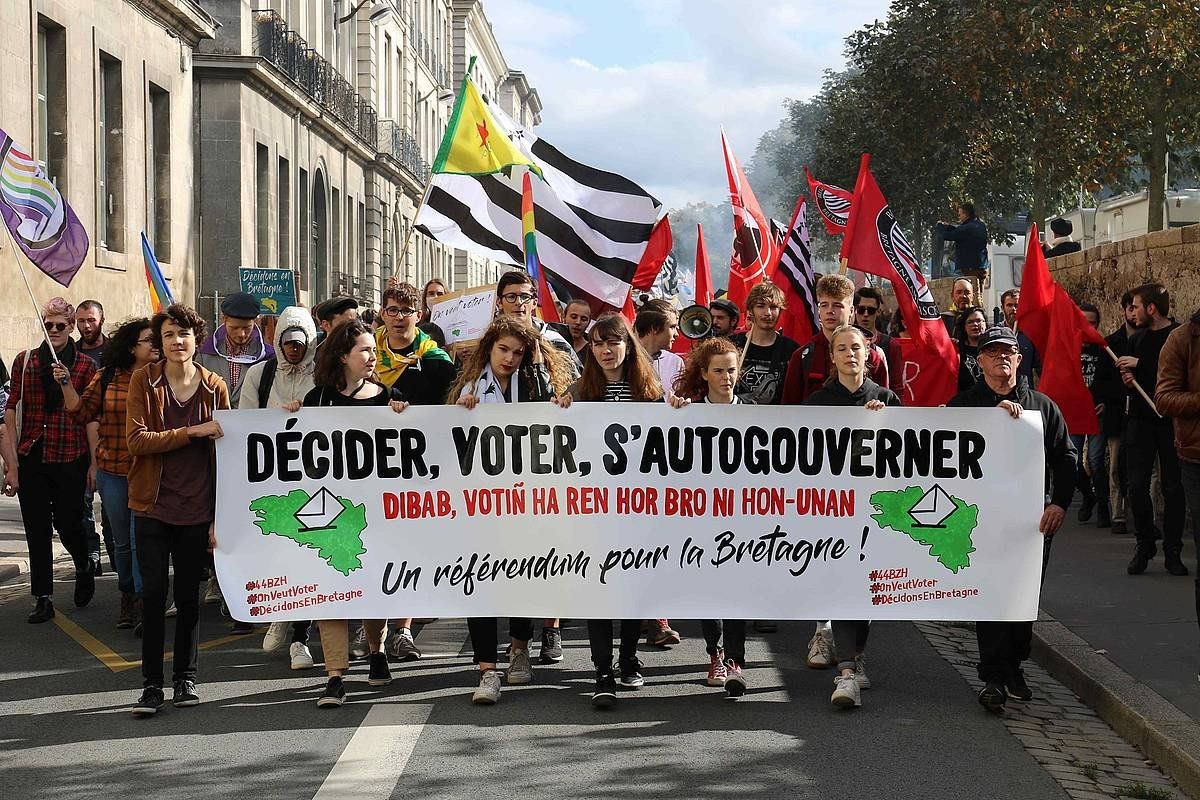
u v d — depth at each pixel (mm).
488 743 6141
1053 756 6062
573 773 5691
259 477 7113
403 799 5348
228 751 6020
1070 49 23281
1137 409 10219
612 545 7227
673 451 7230
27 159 9461
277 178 34906
